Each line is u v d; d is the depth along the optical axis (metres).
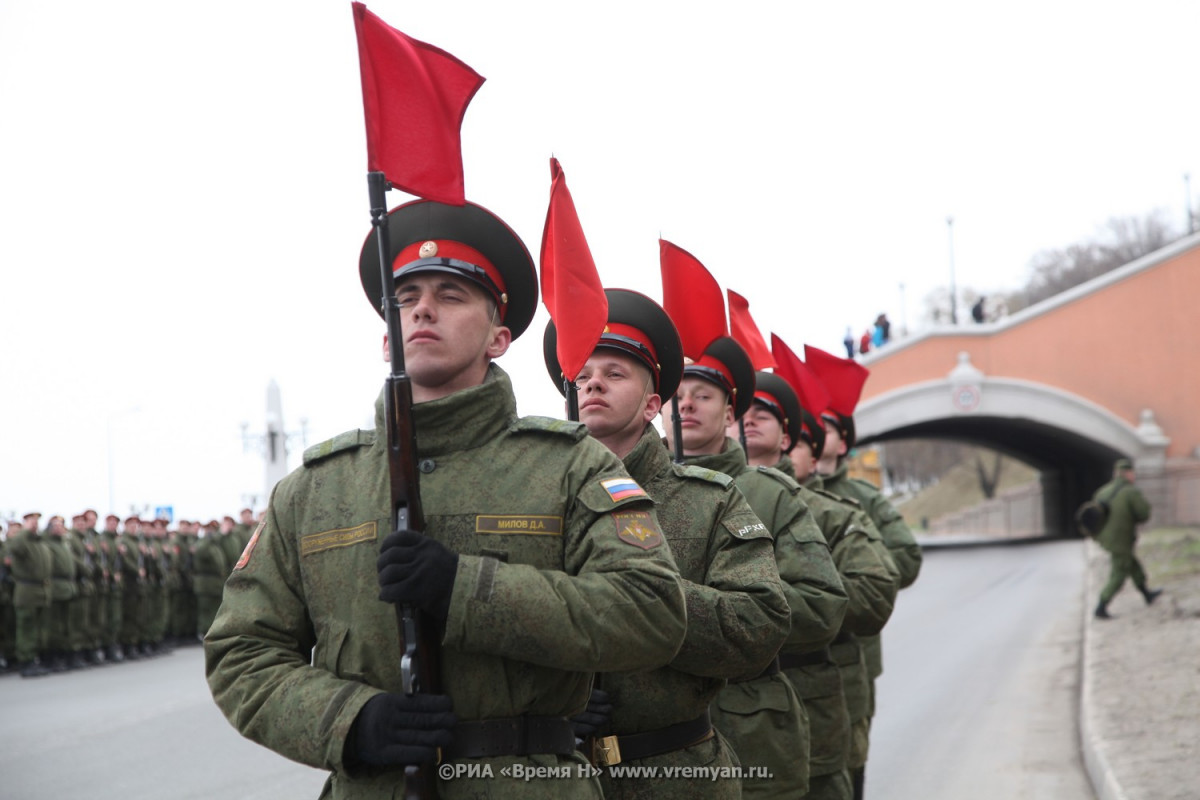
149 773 7.90
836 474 7.62
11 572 14.98
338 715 2.33
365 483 2.56
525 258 2.75
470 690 2.41
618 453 3.86
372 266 2.75
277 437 30.75
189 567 19.14
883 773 7.93
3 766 8.21
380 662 2.44
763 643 3.45
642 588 2.45
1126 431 36.75
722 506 3.70
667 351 3.93
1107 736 7.75
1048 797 7.10
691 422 4.58
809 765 4.62
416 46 2.57
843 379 7.60
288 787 7.43
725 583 3.54
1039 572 26.70
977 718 9.75
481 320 2.65
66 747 8.93
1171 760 6.89
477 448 2.57
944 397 36.81
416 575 2.29
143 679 13.91
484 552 2.46
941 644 14.70
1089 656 11.80
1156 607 15.41
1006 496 64.19
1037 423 37.91
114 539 16.70
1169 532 32.34
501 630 2.31
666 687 3.43
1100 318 37.25
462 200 2.57
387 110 2.51
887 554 5.92
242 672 2.48
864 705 5.88
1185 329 36.91
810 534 4.38
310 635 2.63
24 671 14.58
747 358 4.89
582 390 3.82
